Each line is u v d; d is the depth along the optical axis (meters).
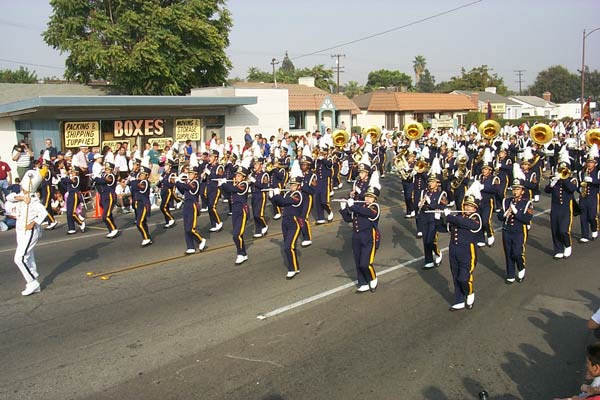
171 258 12.27
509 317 8.61
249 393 6.31
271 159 17.78
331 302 9.27
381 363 7.03
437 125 44.00
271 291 9.86
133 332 8.06
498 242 13.69
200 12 30.50
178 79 30.75
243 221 11.70
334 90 80.50
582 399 4.85
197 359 7.17
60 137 22.45
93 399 6.21
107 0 29.22
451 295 9.66
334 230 15.16
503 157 17.97
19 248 9.68
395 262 11.76
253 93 30.62
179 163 17.39
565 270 11.17
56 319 8.62
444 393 6.31
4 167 18.44
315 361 7.09
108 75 30.30
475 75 86.50
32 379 6.68
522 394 6.29
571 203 11.93
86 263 11.91
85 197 19.28
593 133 16.66
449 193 15.66
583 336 7.88
